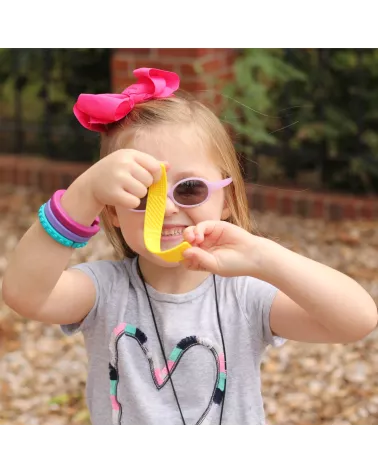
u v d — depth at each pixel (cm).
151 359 234
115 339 236
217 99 574
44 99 703
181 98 249
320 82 649
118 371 236
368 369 441
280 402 416
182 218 224
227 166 239
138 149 229
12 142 737
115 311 238
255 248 210
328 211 632
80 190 210
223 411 234
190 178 223
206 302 236
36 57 703
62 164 696
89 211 211
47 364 449
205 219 225
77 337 476
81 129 706
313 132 647
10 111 772
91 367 243
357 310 211
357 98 642
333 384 430
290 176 674
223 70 602
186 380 233
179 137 228
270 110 654
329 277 210
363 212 630
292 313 227
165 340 233
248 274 211
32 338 473
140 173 204
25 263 215
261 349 236
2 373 440
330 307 209
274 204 641
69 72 706
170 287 237
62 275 234
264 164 678
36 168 688
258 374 238
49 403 414
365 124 658
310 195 638
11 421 398
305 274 208
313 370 443
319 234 605
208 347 232
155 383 233
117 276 242
